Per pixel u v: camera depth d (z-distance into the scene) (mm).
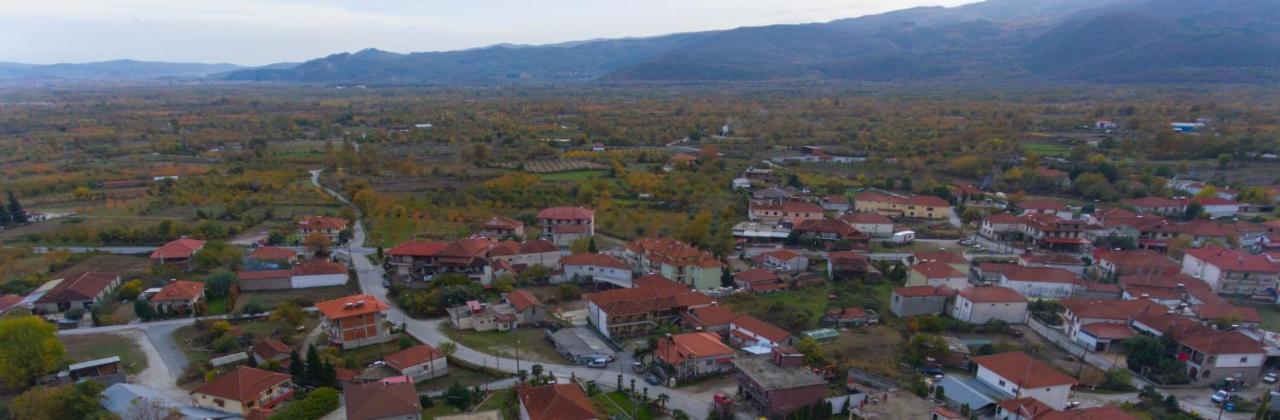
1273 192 190500
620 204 196500
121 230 161125
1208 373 93562
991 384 91375
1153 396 88625
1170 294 120750
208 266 139125
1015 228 167875
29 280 128750
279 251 145375
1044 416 77500
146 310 114250
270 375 88188
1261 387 93438
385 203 190625
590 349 102750
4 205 184000
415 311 120062
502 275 135375
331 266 134500
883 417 78062
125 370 95688
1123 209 178875
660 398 87188
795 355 93688
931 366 97688
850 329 113438
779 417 83375
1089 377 95000
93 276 126312
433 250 138875
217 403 83375
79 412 78312
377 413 77500
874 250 158375
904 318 117750
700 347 99188
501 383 94250
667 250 142375
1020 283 128375
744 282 133125
